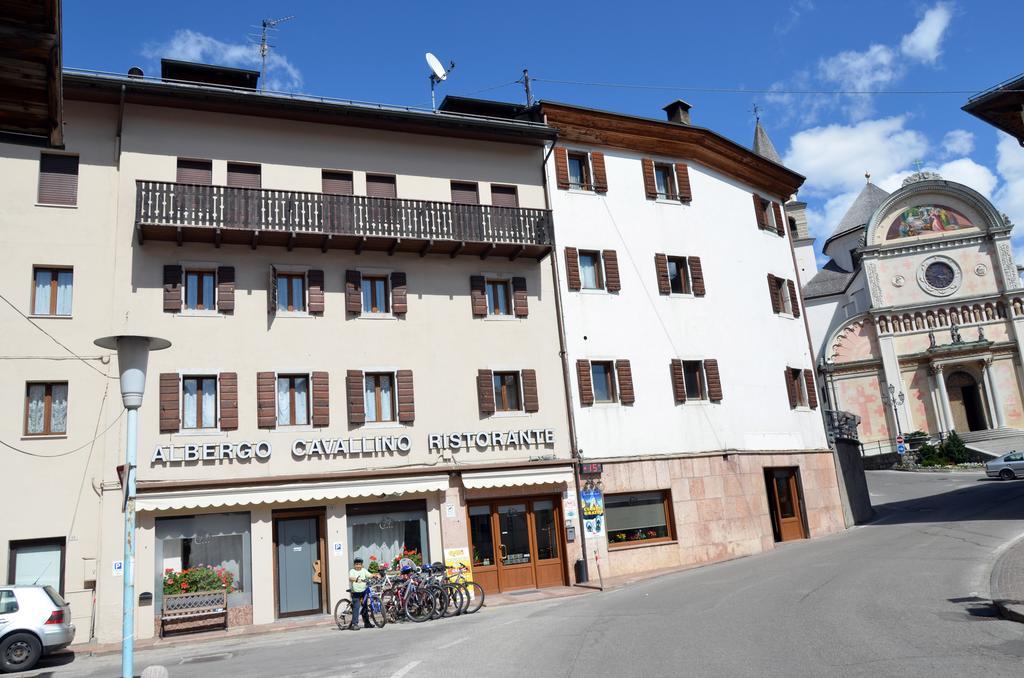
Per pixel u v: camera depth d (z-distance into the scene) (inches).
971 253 2701.8
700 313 1211.2
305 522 899.4
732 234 1310.3
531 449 1012.5
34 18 379.2
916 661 369.4
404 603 766.5
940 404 2608.3
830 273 3272.6
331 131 1002.1
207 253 911.0
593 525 1019.9
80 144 887.1
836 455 1371.8
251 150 956.0
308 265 949.8
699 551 1097.4
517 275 1064.2
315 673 467.8
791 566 840.9
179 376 863.7
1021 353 2583.7
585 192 1151.0
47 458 812.6
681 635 485.4
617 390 1098.1
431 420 966.4
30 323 832.9
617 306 1130.7
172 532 840.9
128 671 452.4
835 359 2758.4
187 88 903.1
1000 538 898.7
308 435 904.3
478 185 1074.7
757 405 1248.2
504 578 970.1
